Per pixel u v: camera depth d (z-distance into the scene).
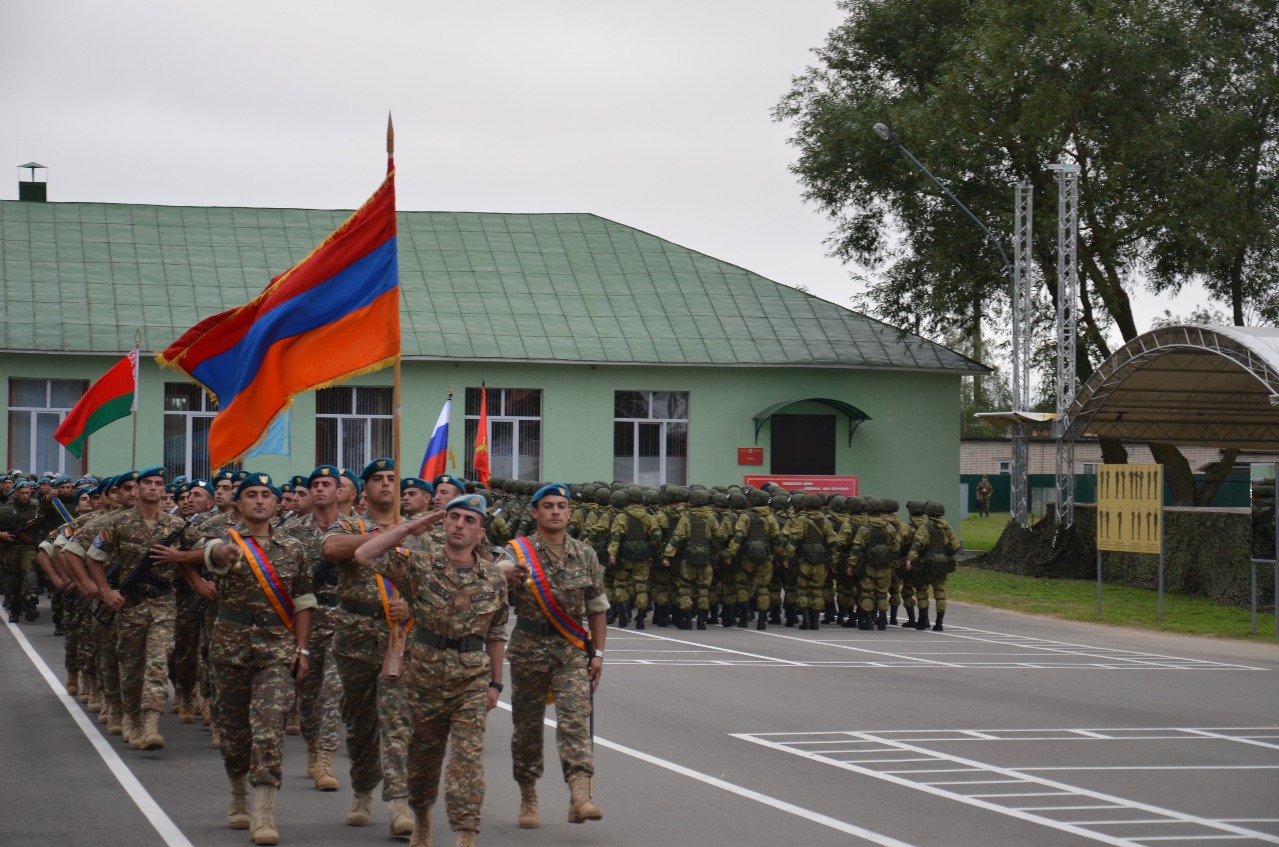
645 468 36.53
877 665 17.53
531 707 8.55
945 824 8.68
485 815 8.93
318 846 8.02
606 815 8.85
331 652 9.81
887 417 37.88
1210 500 39.78
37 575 21.45
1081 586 31.53
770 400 36.97
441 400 34.97
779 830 8.44
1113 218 36.78
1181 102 37.06
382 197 10.16
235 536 8.66
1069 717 13.38
